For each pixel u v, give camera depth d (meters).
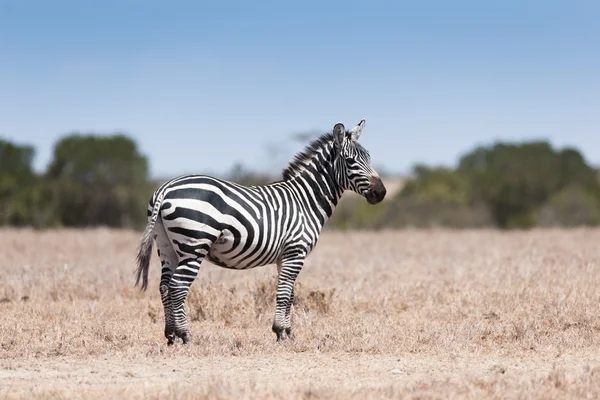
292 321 26.05
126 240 59.09
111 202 119.81
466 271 36.44
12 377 18.73
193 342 22.41
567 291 30.19
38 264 40.16
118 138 123.06
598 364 20.20
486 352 21.73
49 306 29.20
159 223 22.00
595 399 16.70
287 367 19.91
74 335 23.83
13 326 25.06
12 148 122.75
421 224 109.50
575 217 117.25
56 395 16.53
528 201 126.69
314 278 35.97
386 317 27.48
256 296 28.92
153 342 22.86
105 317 27.56
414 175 128.75
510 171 128.12
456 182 127.44
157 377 18.80
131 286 33.72
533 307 28.22
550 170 127.81
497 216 128.25
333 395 16.41
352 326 25.11
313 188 24.09
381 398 16.28
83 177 119.94
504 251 46.34
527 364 20.28
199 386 17.22
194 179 21.78
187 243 21.36
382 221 107.56
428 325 25.77
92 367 19.88
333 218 106.75
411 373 19.25
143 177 122.94
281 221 22.97
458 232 69.81
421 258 43.81
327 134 24.77
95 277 35.03
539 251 45.19
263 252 22.59
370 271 37.81
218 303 27.92
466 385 17.39
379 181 24.19
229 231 21.83
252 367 19.89
